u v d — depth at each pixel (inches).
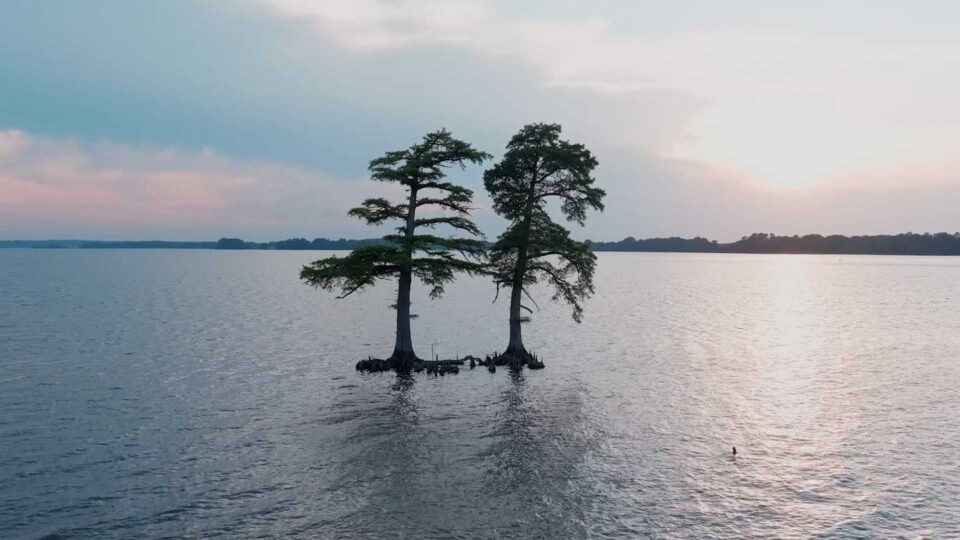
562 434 1044.5
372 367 1569.9
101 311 3046.3
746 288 5580.7
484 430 1064.2
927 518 724.7
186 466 883.4
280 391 1352.1
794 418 1154.0
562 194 1509.6
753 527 702.5
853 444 1000.2
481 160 1456.7
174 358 1765.5
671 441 1011.9
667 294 4783.5
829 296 4562.0
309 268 1425.9
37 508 738.8
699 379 1512.1
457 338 2235.5
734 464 906.1
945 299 4188.0
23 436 1018.7
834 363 1752.0
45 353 1820.9
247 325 2573.8
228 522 704.4
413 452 949.2
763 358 1839.3
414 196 1480.1
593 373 1579.7
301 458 920.3
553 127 1471.5
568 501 769.6
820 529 697.6
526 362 1630.2
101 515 720.3
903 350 1991.9
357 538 666.2
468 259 1529.3
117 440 1001.5
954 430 1075.3
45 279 5826.8
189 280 5964.6
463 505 754.8
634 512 739.4
